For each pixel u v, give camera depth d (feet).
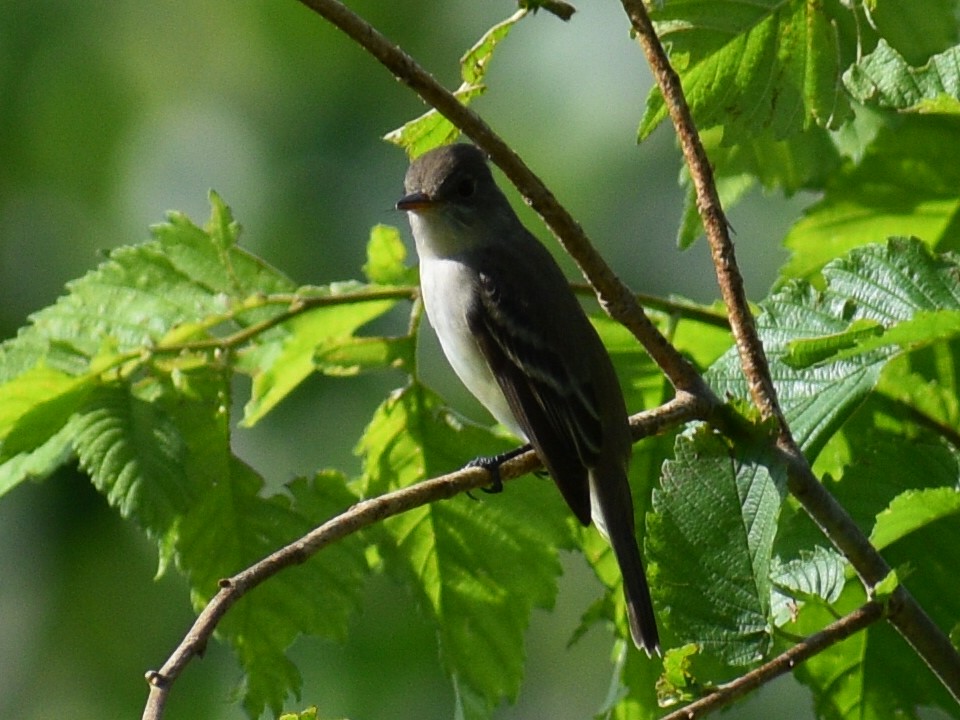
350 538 23.27
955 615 21.01
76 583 39.55
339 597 23.15
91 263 45.44
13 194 45.88
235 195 45.50
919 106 20.12
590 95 44.73
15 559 39.29
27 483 38.93
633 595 23.20
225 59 47.21
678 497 17.98
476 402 41.88
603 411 25.27
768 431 18.56
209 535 23.13
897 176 25.89
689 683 16.78
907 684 21.47
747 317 19.92
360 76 46.34
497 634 24.04
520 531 24.00
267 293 24.12
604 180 44.04
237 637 23.06
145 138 46.60
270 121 46.37
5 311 44.80
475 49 21.77
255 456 39.96
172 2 46.98
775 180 26.14
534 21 46.14
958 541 20.89
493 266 28.71
